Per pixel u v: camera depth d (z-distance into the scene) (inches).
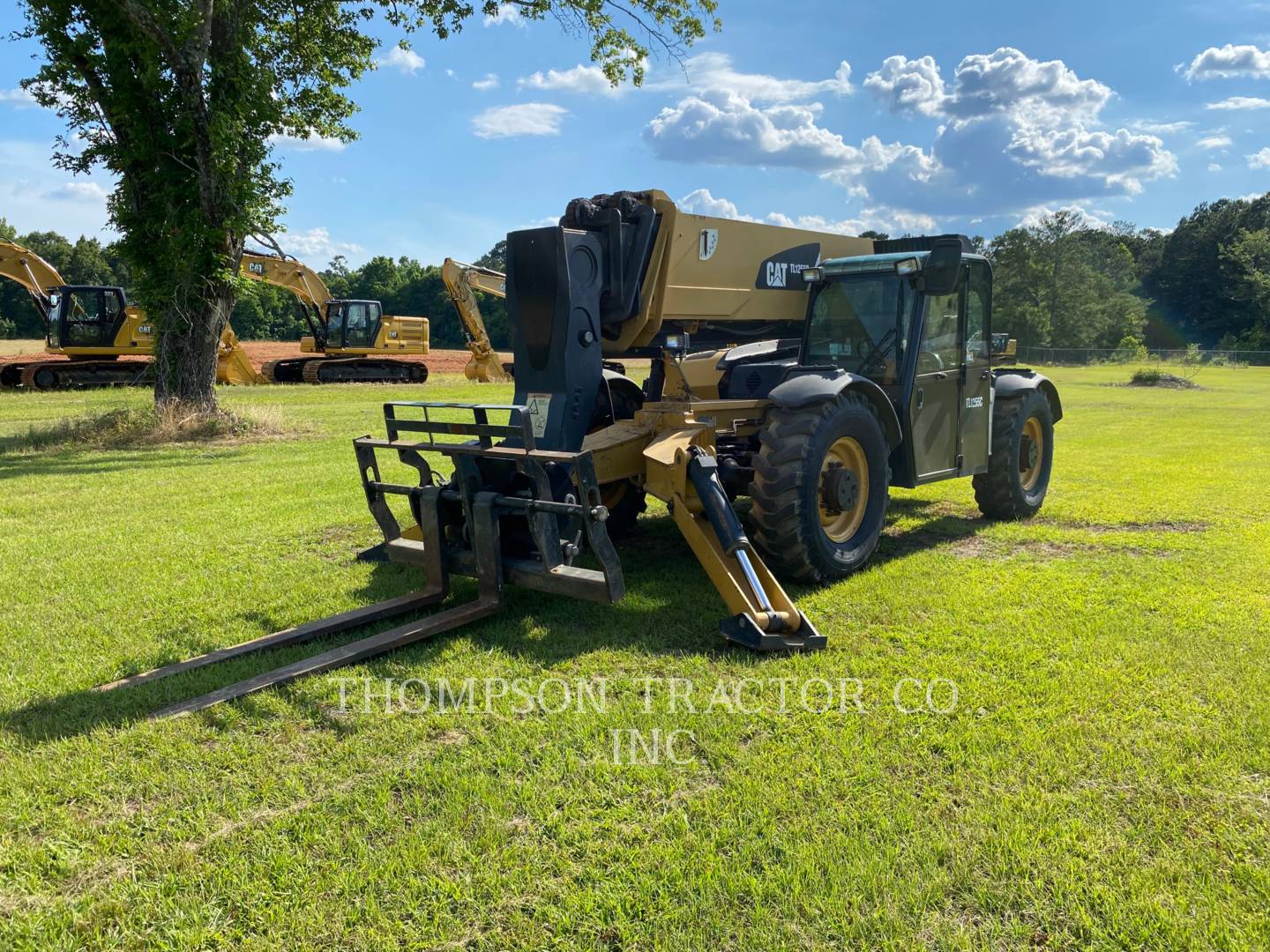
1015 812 110.2
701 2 594.2
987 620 184.5
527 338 212.8
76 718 142.6
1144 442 517.7
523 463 177.0
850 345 253.0
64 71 528.7
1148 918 91.0
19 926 93.2
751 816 110.0
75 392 885.2
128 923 94.0
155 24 496.4
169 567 237.8
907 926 90.2
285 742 133.3
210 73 534.9
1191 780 118.3
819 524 207.5
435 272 3238.2
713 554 183.6
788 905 92.9
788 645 167.2
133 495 350.0
